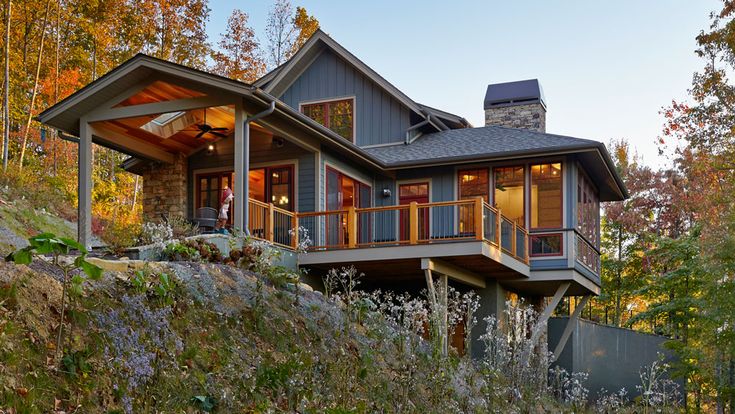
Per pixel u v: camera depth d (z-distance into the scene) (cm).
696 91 2197
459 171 1650
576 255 1572
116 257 956
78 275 550
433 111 1934
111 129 1381
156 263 748
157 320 600
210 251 967
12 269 548
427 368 894
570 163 1565
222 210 1230
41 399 443
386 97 1859
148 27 2708
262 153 1525
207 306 713
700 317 1562
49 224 1254
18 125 2289
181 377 551
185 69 1171
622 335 2095
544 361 1244
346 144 1448
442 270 1316
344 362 754
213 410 545
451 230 1625
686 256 2155
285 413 590
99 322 553
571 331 1814
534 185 1589
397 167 1638
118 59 2783
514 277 1568
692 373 1764
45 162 2334
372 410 688
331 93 1914
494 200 1612
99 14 2562
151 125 1438
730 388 1520
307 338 783
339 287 1410
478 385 967
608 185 1909
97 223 1447
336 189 1534
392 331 950
